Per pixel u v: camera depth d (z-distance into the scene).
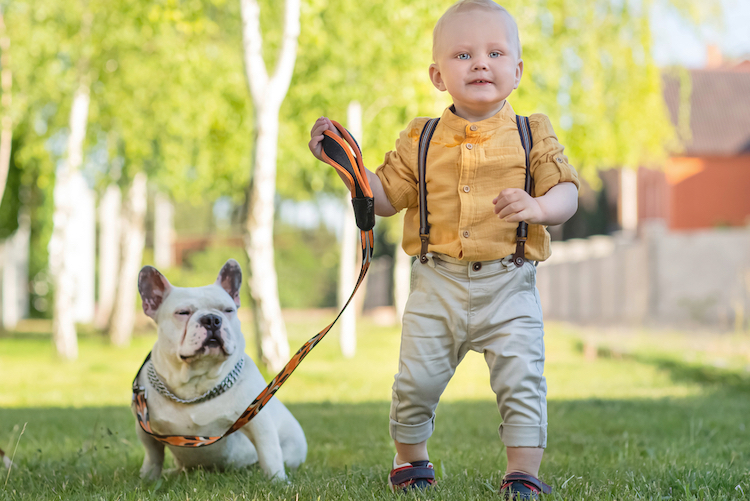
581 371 9.65
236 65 12.25
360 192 2.52
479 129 2.55
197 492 2.64
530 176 2.52
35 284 25.27
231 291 3.10
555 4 12.25
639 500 2.47
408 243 2.66
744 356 9.89
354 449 4.06
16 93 12.75
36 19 12.22
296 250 32.16
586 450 3.92
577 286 22.12
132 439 4.35
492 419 5.54
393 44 10.48
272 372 9.10
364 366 10.88
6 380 9.66
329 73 10.99
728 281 16.94
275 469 2.91
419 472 2.64
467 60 2.50
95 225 27.28
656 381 8.55
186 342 2.76
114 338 15.91
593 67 12.57
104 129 13.59
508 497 2.41
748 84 32.50
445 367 2.56
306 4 9.05
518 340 2.46
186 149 13.80
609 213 32.09
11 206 17.91
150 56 12.34
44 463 3.46
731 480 2.79
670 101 31.09
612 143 13.05
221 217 35.19
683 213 30.02
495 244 2.49
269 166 9.02
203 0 9.77
